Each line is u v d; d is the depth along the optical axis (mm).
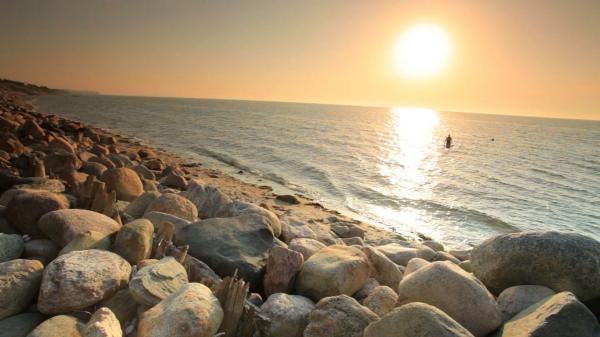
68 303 4344
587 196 22531
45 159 12906
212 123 69188
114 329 3906
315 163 29891
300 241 7977
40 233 6258
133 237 5750
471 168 31734
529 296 4711
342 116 147625
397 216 17062
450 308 4445
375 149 42406
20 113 38594
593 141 78062
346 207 18094
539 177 28406
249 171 25656
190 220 8719
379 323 3854
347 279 5816
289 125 75000
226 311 4688
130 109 105688
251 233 7656
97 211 7297
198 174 22609
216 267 6598
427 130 93062
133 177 10656
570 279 4695
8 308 4328
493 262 5285
